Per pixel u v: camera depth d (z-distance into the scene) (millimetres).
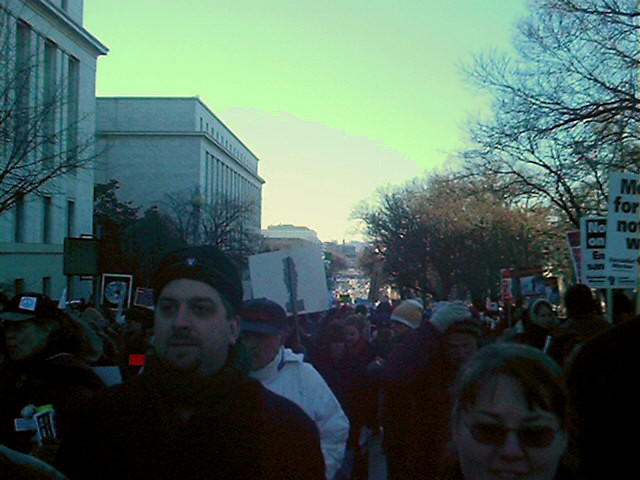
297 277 6953
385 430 4941
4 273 36625
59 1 41938
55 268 43438
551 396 2072
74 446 2457
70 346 3752
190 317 2471
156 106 82625
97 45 46500
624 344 2609
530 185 22250
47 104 23812
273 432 2480
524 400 2055
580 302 6637
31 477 1742
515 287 17469
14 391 3502
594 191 23484
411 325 7285
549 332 7523
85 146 27422
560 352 6391
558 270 40188
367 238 57031
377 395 7172
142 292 12836
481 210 41219
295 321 6836
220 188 97188
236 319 2621
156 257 45906
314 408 4113
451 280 51906
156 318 2527
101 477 2391
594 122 17703
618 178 7246
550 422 2062
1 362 3547
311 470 2537
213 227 60688
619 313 8344
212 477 2365
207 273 2506
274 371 4176
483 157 21766
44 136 23172
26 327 3504
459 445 2180
